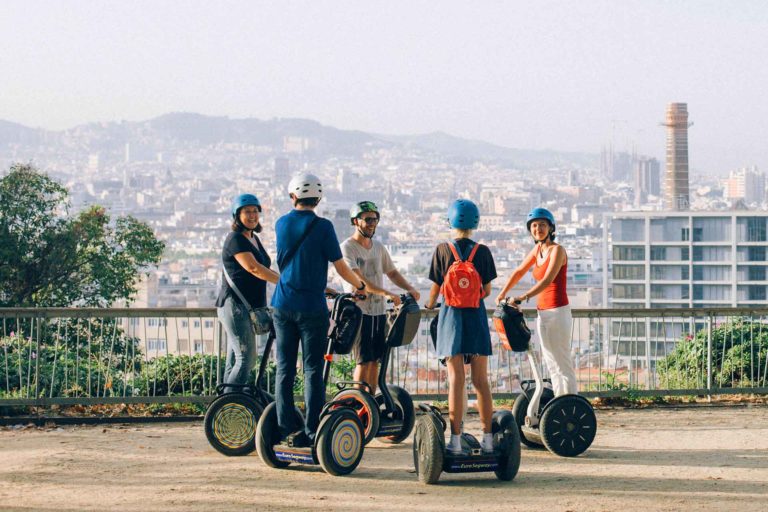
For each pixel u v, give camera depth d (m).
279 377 7.59
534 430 8.41
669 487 7.00
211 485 7.05
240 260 8.29
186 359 11.67
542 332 8.31
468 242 7.42
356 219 8.62
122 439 9.11
